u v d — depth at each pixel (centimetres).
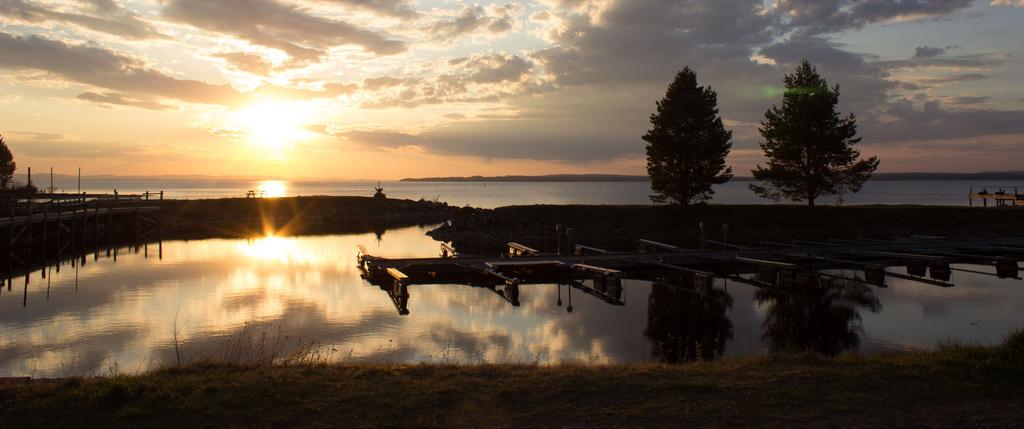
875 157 4716
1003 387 895
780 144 4862
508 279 2388
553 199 15725
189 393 869
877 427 746
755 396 868
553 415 793
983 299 2342
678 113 4881
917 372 966
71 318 1919
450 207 8981
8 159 6881
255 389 888
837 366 1042
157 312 2028
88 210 4431
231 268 3209
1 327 1783
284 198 8062
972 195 6362
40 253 3878
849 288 2630
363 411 807
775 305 2261
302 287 2602
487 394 882
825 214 5262
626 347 1638
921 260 3050
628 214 5622
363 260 3216
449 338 1711
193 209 7000
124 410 788
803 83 4731
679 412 801
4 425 746
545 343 1669
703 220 5284
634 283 2795
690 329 1866
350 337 1708
